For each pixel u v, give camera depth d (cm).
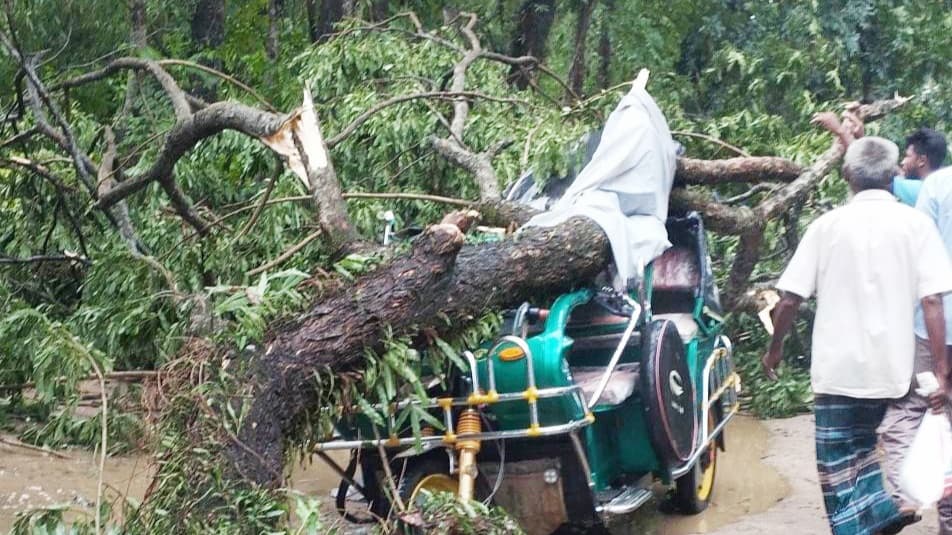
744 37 1368
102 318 618
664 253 629
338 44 934
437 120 819
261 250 691
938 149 579
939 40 1298
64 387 515
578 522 502
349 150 791
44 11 1133
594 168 569
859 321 456
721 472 676
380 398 447
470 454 461
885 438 461
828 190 760
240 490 391
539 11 1402
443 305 465
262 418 416
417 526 418
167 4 1411
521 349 459
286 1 1580
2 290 683
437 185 778
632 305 511
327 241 541
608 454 529
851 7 1293
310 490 641
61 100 995
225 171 813
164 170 664
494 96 880
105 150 862
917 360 492
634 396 524
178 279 654
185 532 380
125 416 483
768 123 862
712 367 605
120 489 606
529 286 506
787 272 474
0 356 653
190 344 429
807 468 675
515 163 733
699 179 651
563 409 463
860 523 466
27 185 809
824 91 1278
